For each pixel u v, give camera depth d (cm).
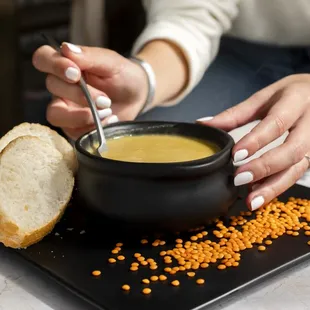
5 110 260
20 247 98
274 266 96
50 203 100
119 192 98
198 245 99
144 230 99
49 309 92
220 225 103
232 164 103
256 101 117
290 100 113
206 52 147
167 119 155
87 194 100
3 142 104
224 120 114
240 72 168
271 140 108
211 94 163
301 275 97
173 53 142
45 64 118
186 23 147
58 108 122
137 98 128
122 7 251
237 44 170
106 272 94
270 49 167
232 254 97
